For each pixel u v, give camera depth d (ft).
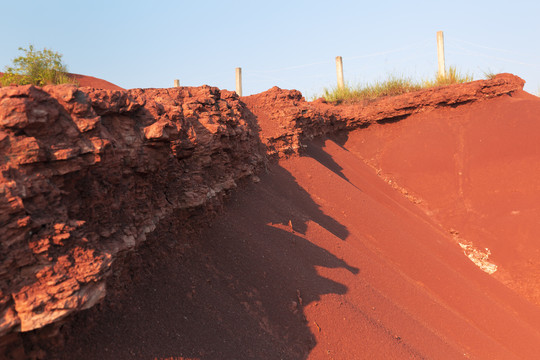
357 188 59.06
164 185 22.80
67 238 12.98
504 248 58.75
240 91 79.66
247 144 40.27
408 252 46.70
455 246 59.26
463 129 75.15
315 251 33.32
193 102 31.68
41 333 13.05
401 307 34.35
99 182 16.11
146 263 20.26
